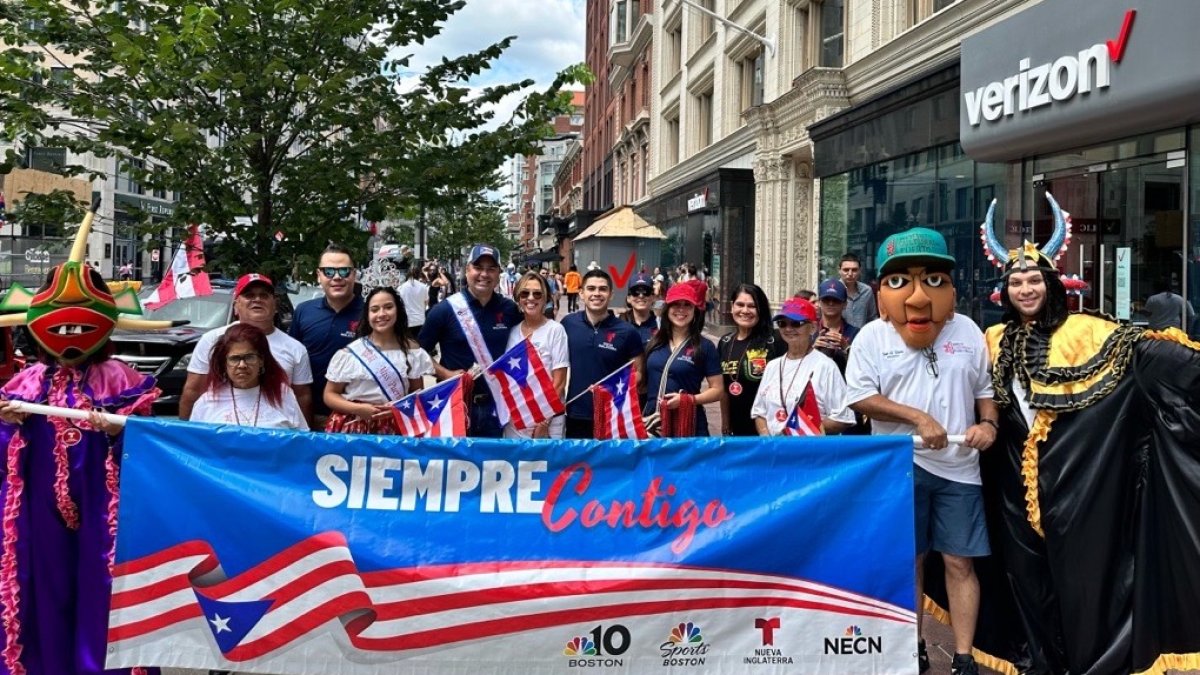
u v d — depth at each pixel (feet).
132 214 26.17
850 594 12.51
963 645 14.12
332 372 17.26
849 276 28.22
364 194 26.32
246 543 12.32
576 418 19.74
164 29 22.26
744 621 12.44
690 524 12.57
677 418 17.84
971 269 40.42
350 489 12.52
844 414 17.35
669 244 104.37
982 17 43.42
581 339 20.18
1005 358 14.10
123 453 12.41
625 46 145.59
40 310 12.44
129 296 13.67
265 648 12.27
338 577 12.28
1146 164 28.63
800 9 69.36
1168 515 12.70
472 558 12.35
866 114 49.67
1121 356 13.03
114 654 12.19
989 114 33.47
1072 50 28.89
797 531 12.54
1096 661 13.30
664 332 19.22
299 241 25.61
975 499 14.16
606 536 12.51
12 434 12.26
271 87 23.98
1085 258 31.27
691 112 104.32
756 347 19.52
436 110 25.95
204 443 12.51
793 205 70.69
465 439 12.62
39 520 12.27
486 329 20.22
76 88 24.11
